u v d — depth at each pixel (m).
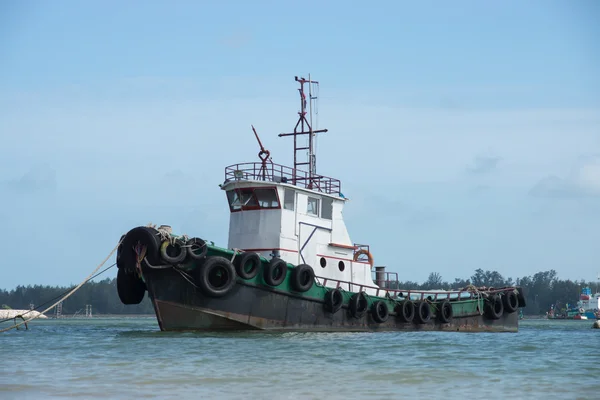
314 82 53.97
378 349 36.84
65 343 39.53
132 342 38.38
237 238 47.12
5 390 23.11
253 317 42.62
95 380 25.14
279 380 25.45
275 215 46.16
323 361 30.98
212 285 40.69
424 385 24.95
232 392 23.02
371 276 53.12
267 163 47.28
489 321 62.03
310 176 51.41
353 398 22.34
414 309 53.88
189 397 22.11
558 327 90.31
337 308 46.94
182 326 41.50
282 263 43.47
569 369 29.56
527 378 26.86
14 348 36.66
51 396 22.16
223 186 47.81
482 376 27.23
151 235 39.16
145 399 21.75
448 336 48.91
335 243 49.59
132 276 43.31
